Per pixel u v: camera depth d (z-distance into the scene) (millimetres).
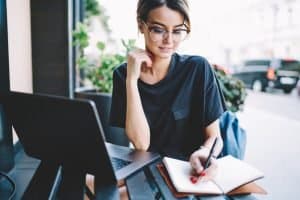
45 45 2578
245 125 4039
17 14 2152
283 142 3232
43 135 770
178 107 1201
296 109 5500
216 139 1102
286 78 7566
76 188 811
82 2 3479
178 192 752
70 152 753
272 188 2102
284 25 8781
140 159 952
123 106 1267
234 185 793
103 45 2695
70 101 634
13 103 743
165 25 1063
